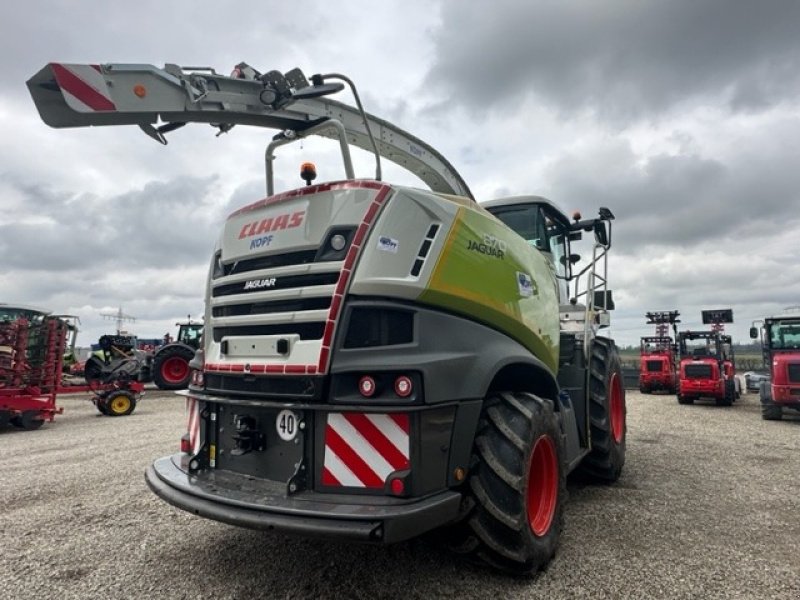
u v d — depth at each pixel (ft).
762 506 12.91
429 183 17.52
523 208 15.97
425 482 7.47
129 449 21.50
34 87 10.27
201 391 9.86
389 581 8.71
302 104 12.92
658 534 10.92
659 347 62.03
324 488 7.78
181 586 8.68
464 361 8.33
